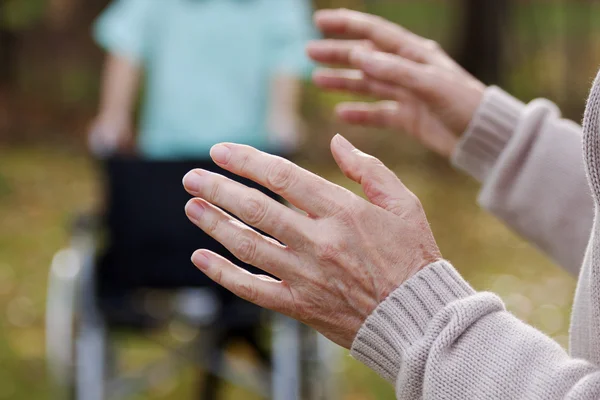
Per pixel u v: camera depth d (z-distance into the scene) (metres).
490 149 1.88
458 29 14.23
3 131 12.35
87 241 3.38
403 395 1.25
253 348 3.96
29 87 13.89
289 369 3.22
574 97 13.92
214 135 3.87
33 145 11.88
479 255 7.46
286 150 3.20
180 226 3.25
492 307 1.25
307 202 1.28
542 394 1.14
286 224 1.27
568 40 14.62
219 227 1.29
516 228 1.84
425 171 10.68
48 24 14.01
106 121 3.98
